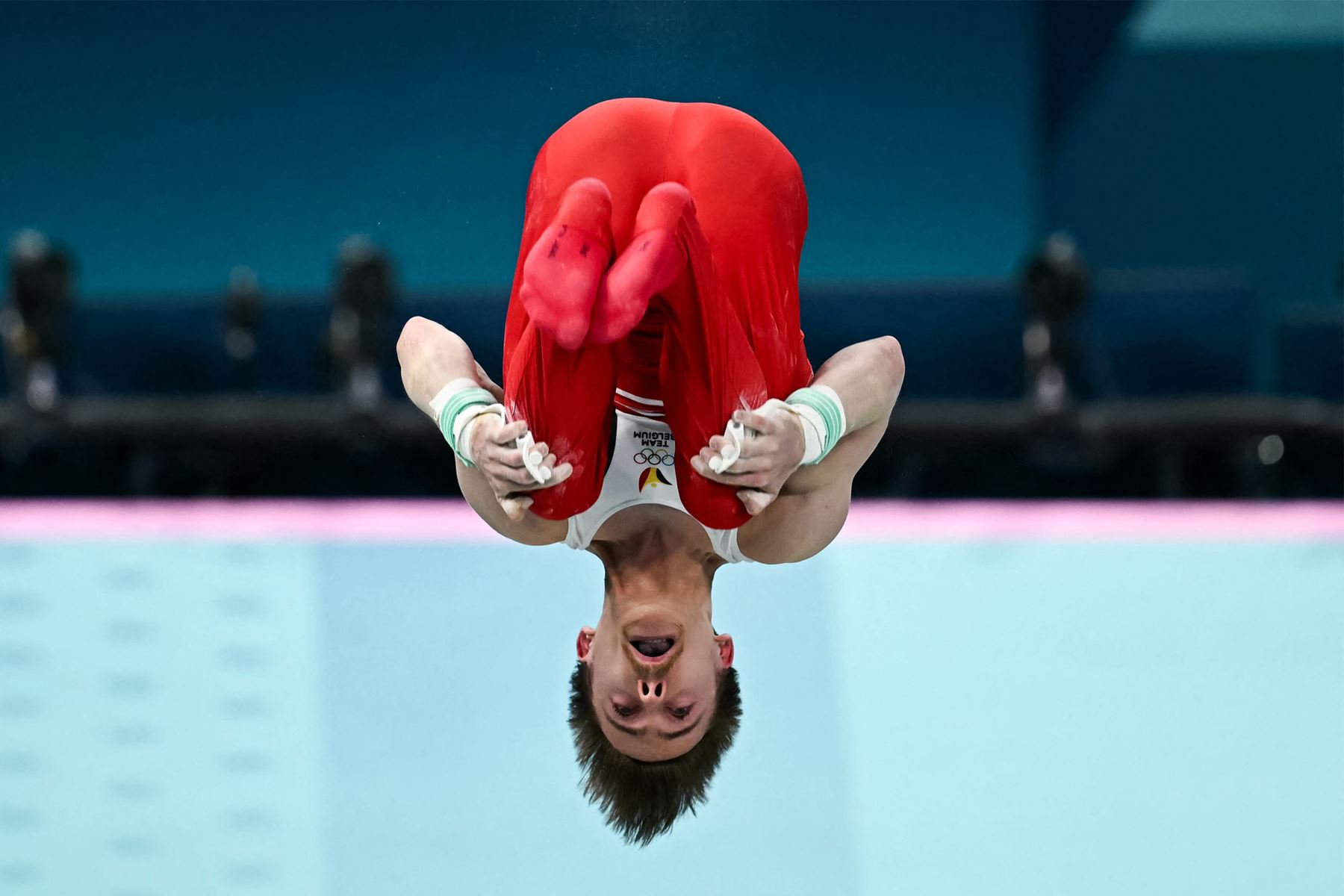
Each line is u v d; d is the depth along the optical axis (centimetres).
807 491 1077
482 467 914
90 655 1881
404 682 1825
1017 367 2794
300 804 1741
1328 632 1909
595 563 1920
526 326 993
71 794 1767
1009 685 1823
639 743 1050
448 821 1708
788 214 1080
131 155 3125
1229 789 1747
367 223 3088
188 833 1728
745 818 1692
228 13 3095
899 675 1828
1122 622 1900
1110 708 1816
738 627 1852
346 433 2452
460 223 3061
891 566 1931
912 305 2788
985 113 3259
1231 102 3600
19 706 1839
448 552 1938
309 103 3094
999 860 1678
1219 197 3597
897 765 1752
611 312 846
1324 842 1717
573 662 1839
